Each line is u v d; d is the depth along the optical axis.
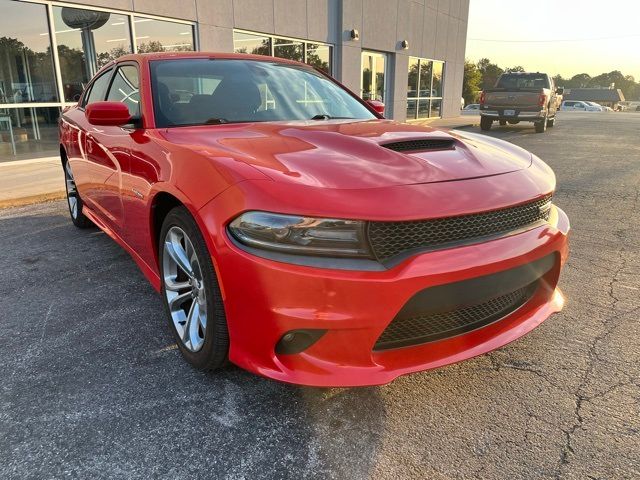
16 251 4.27
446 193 1.99
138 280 3.62
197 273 2.28
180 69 3.24
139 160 2.73
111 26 9.34
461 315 2.13
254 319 1.91
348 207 1.82
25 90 8.60
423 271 1.84
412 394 2.27
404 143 2.47
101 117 2.79
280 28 12.84
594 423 2.05
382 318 1.82
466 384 2.34
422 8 19.45
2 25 8.12
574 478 1.77
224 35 11.26
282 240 1.83
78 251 4.27
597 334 2.80
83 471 1.79
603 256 4.12
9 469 1.79
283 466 1.83
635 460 1.85
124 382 2.34
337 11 14.94
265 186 1.90
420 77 20.62
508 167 2.39
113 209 3.38
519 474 1.79
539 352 2.62
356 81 16.23
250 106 3.18
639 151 11.08
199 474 1.79
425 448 1.92
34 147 8.93
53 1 8.52
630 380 2.36
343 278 1.78
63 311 3.09
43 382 2.33
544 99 15.84
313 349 1.90
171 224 2.40
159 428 2.03
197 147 2.35
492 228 2.07
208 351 2.22
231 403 2.19
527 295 2.46
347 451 1.91
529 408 2.15
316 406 2.18
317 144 2.39
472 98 65.44
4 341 2.71
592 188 6.92
